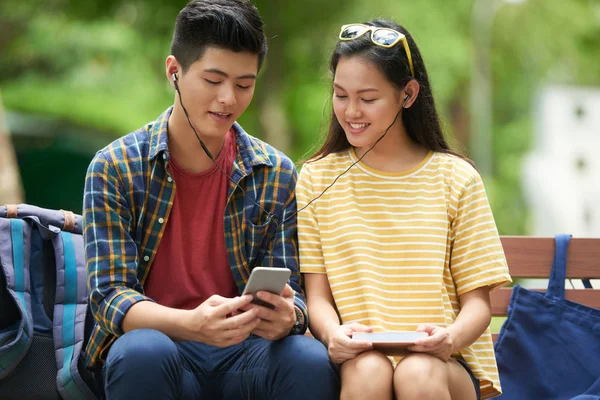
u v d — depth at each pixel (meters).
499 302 4.94
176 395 3.77
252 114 20.91
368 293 4.18
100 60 18.73
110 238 4.10
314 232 4.37
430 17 24.30
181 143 4.27
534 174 23.77
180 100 4.16
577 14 26.30
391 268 4.25
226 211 4.30
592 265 4.91
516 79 26.89
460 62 24.39
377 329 4.12
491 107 26.69
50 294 4.45
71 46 18.61
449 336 3.84
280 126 21.20
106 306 3.95
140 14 19.23
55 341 4.30
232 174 4.32
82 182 16.36
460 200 4.33
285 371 3.81
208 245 4.29
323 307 4.24
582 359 4.64
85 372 4.27
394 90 4.30
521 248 4.94
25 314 4.25
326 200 4.40
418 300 4.20
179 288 4.23
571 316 4.72
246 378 4.07
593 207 21.30
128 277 4.08
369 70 4.23
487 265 4.22
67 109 17.36
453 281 4.32
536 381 4.66
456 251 4.30
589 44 26.59
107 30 18.56
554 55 26.50
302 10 21.14
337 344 3.83
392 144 4.45
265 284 3.77
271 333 3.89
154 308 3.88
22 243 4.41
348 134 4.33
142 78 18.73
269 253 4.33
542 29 26.31
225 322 3.76
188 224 4.29
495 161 26.14
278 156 4.43
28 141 16.59
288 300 3.91
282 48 21.19
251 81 4.14
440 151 4.52
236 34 4.01
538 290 4.97
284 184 4.39
